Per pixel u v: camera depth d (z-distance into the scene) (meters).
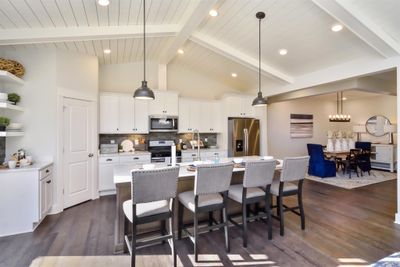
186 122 5.85
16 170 2.96
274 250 2.57
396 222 3.29
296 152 8.40
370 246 2.64
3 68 3.14
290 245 2.68
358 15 2.73
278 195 2.96
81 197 4.19
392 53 3.21
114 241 2.66
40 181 3.12
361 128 8.47
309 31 3.49
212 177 2.37
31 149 3.61
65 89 3.88
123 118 5.10
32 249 2.57
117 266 2.27
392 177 6.40
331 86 5.10
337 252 2.52
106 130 4.93
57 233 2.96
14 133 3.18
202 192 2.36
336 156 7.02
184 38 3.96
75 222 3.32
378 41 3.01
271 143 7.87
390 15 2.73
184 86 6.22
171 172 2.15
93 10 2.95
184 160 5.48
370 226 3.18
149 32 3.64
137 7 3.05
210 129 6.16
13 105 3.20
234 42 4.25
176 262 2.28
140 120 5.26
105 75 5.34
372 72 3.58
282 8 3.16
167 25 3.72
